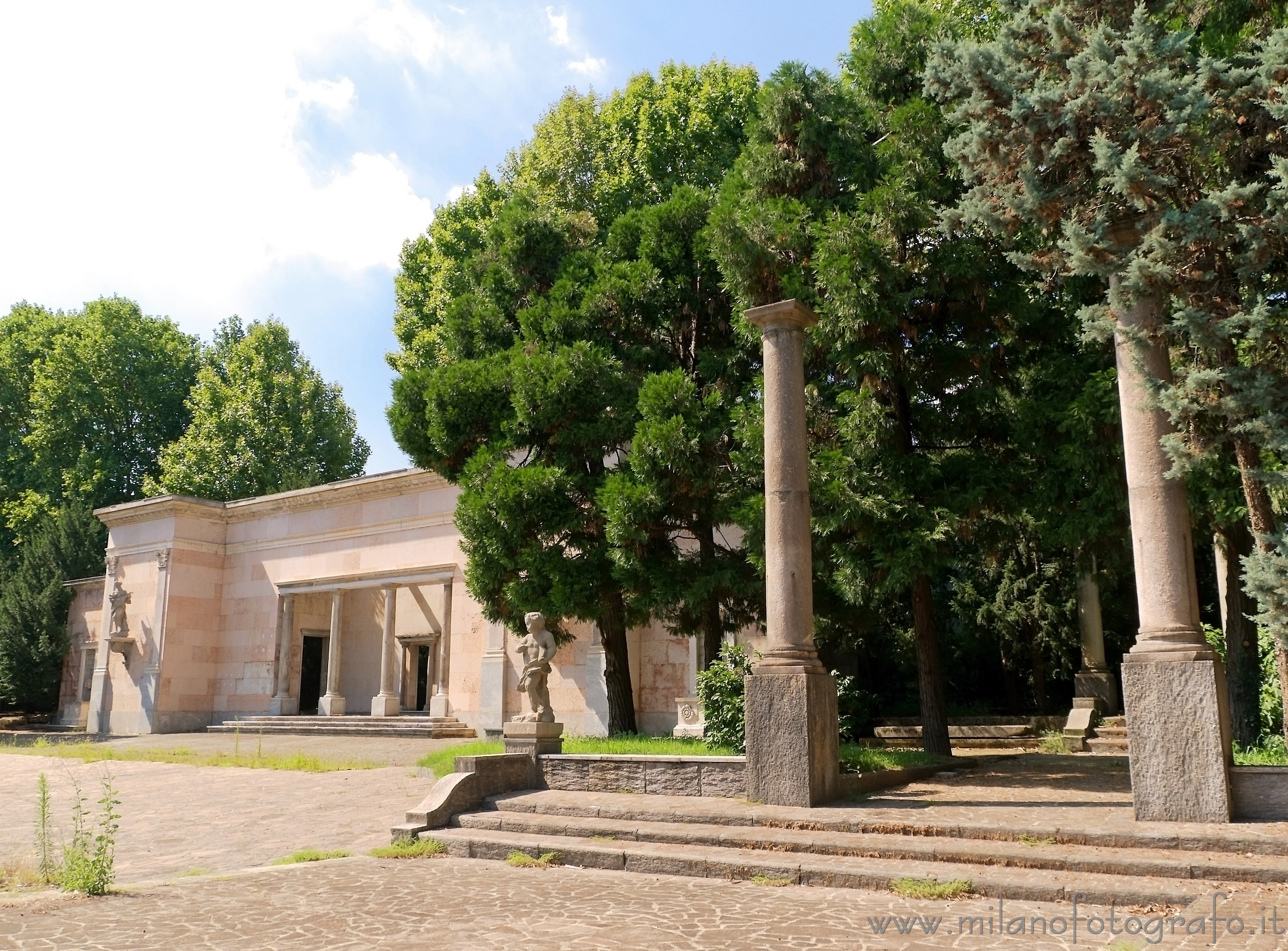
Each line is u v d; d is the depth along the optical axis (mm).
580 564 17641
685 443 15562
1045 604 23703
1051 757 16859
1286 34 8844
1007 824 9047
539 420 17938
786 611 11500
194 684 34688
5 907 8156
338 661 32375
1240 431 8891
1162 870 7676
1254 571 8977
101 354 47062
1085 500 14008
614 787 12375
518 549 17641
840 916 7328
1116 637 24625
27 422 47906
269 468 42531
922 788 12188
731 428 16312
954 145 10664
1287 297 9641
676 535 20672
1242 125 9586
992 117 10305
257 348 44656
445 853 10914
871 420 14430
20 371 48469
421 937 6984
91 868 8805
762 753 11086
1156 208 9250
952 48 10703
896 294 14172
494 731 27109
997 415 15891
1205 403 9008
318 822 13484
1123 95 9375
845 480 14047
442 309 32844
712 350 18875
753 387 17641
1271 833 7965
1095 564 17688
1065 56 10195
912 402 16297
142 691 34250
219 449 42125
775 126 16312
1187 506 9570
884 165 15180
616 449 18734
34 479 46469
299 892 8711
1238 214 9000
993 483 14445
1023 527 20219
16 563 43281
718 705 15328
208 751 25641
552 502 17422
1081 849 8336
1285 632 8781
